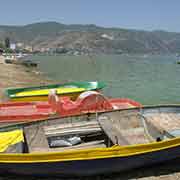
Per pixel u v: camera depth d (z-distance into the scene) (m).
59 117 10.31
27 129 9.64
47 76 41.75
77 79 39.22
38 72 48.22
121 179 8.27
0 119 12.92
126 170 8.44
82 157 7.63
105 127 9.95
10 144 8.38
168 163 8.90
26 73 44.00
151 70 59.91
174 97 26.28
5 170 7.79
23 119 13.13
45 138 9.48
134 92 28.80
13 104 15.25
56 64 79.69
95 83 21.56
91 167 7.89
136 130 10.92
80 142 10.01
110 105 14.20
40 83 31.78
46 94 18.09
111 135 9.27
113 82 36.94
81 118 10.68
